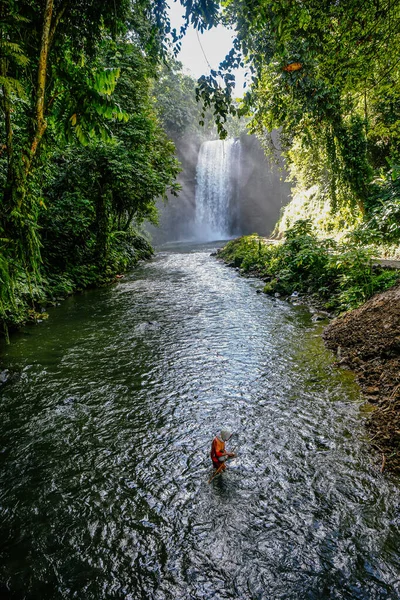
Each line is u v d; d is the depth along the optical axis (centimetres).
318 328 755
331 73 679
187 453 361
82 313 973
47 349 682
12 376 558
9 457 363
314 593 217
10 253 370
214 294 1172
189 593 220
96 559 247
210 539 259
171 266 1947
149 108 1853
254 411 436
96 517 284
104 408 457
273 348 652
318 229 1842
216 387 505
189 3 368
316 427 394
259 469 332
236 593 219
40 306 1023
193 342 705
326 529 262
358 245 1042
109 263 1602
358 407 429
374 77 820
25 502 302
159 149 1803
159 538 262
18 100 457
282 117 892
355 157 1198
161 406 457
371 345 559
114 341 724
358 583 222
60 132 459
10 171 351
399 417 375
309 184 2109
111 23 438
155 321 866
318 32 529
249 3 382
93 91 408
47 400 480
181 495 304
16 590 226
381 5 530
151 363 602
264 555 244
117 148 1299
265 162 3928
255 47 467
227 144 4491
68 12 413
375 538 252
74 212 1272
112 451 369
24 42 362
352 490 299
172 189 1752
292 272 1174
